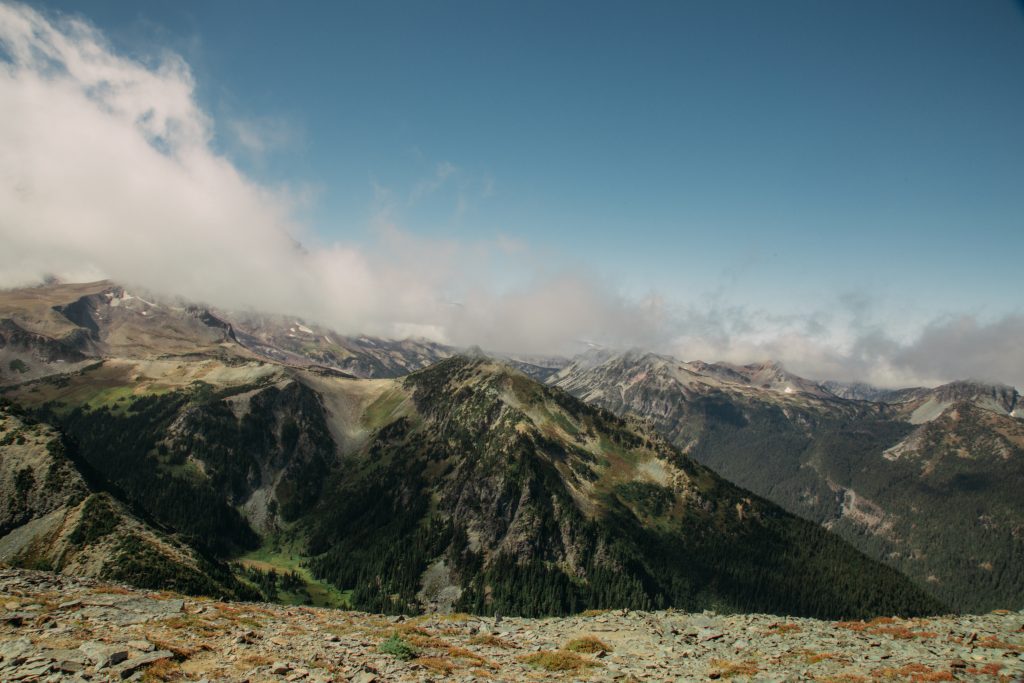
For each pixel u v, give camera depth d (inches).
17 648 1165.7
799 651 1691.7
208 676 1080.8
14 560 5196.9
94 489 6304.1
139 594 2361.0
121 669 1044.5
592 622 2370.8
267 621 2044.8
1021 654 1519.4
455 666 1375.5
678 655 1694.1
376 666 1286.9
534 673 1402.6
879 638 1851.6
